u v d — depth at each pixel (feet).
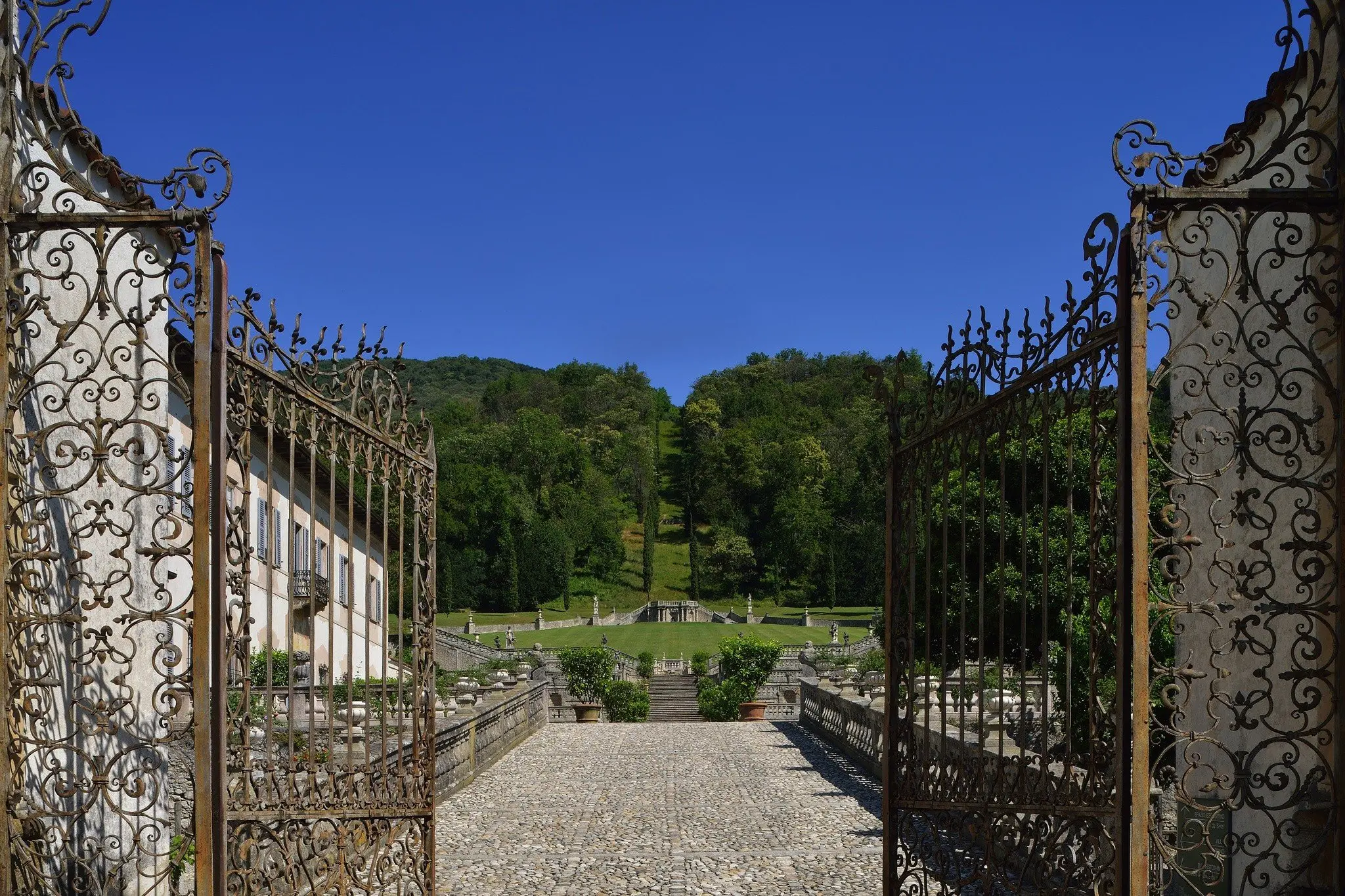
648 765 52.49
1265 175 17.81
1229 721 18.67
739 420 392.27
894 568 21.39
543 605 256.32
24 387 13.93
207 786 13.65
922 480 21.70
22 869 13.85
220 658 14.37
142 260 18.01
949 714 35.70
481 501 254.47
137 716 14.37
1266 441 13.28
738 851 30.68
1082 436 29.53
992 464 33.47
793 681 114.11
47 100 14.73
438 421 340.80
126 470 17.42
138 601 17.70
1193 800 13.12
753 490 332.60
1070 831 15.25
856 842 31.86
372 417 20.16
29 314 14.05
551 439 317.22
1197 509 20.07
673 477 386.73
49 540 14.01
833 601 246.47
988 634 33.86
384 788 20.01
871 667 73.67
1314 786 15.71
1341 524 13.03
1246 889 18.03
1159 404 22.76
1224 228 19.19
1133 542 12.88
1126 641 12.87
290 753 16.93
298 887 17.34
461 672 72.95
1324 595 13.88
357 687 48.16
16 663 13.83
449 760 41.63
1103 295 13.94
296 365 17.33
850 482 270.46
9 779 13.67
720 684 107.14
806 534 276.21
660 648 170.91
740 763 53.47
